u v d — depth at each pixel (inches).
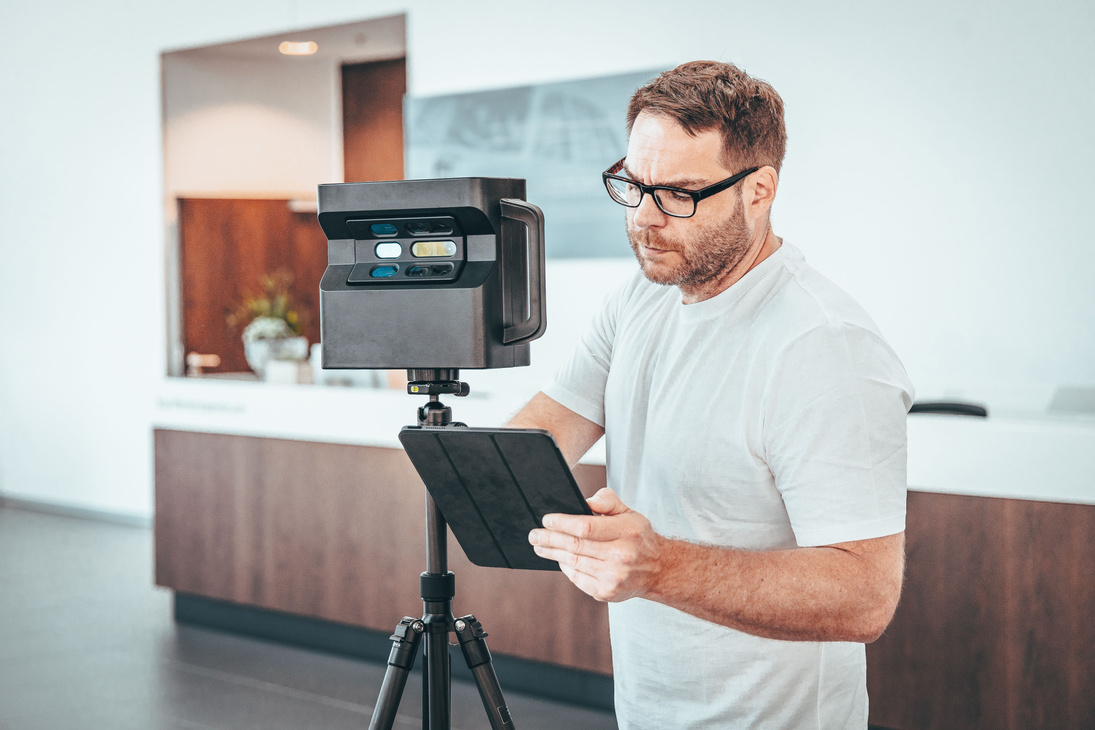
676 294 54.6
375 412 140.8
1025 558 96.7
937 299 153.1
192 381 182.7
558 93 179.3
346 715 125.8
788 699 50.8
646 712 54.1
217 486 152.6
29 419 262.7
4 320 265.7
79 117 248.4
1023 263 147.0
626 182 48.0
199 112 239.9
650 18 171.3
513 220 50.3
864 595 43.9
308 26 209.8
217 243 245.6
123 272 243.3
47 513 259.3
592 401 59.8
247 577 150.2
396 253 50.7
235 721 124.0
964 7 147.7
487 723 121.9
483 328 48.1
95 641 154.0
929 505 101.2
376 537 137.6
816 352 46.6
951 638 100.3
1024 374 147.6
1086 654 94.3
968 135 149.2
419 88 197.0
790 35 160.4
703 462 50.6
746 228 48.1
